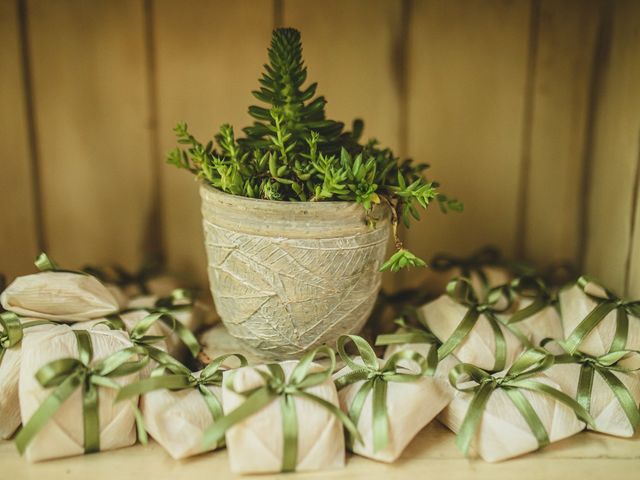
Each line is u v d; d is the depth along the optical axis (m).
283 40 0.41
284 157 0.40
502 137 0.56
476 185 0.57
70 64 0.54
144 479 0.36
